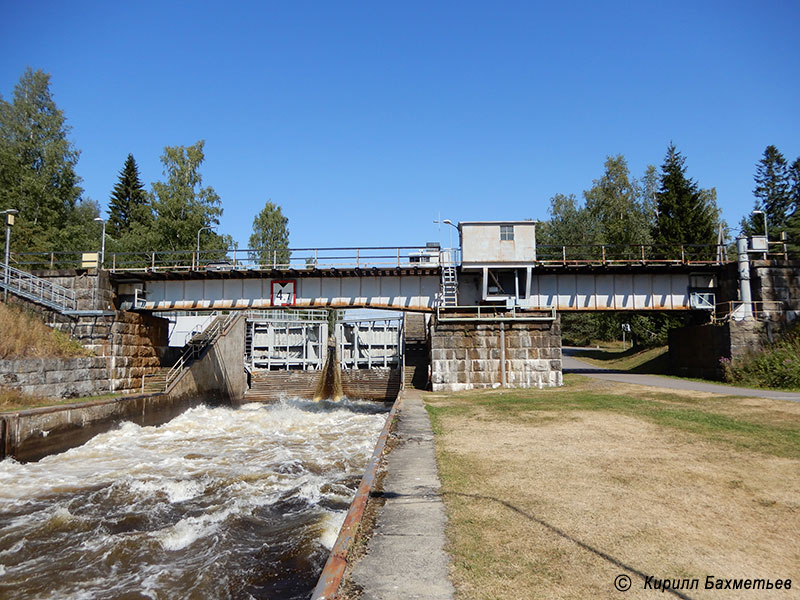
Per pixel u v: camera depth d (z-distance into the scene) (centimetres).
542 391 2627
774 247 4694
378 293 3428
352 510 756
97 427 2320
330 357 4794
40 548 1073
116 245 5841
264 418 3144
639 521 700
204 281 3453
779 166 8219
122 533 1148
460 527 694
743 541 629
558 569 555
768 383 2531
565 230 8281
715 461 1029
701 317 3534
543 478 929
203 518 1210
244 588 840
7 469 1769
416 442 1323
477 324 3028
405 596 501
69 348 2830
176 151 6150
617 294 3406
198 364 3488
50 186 5281
